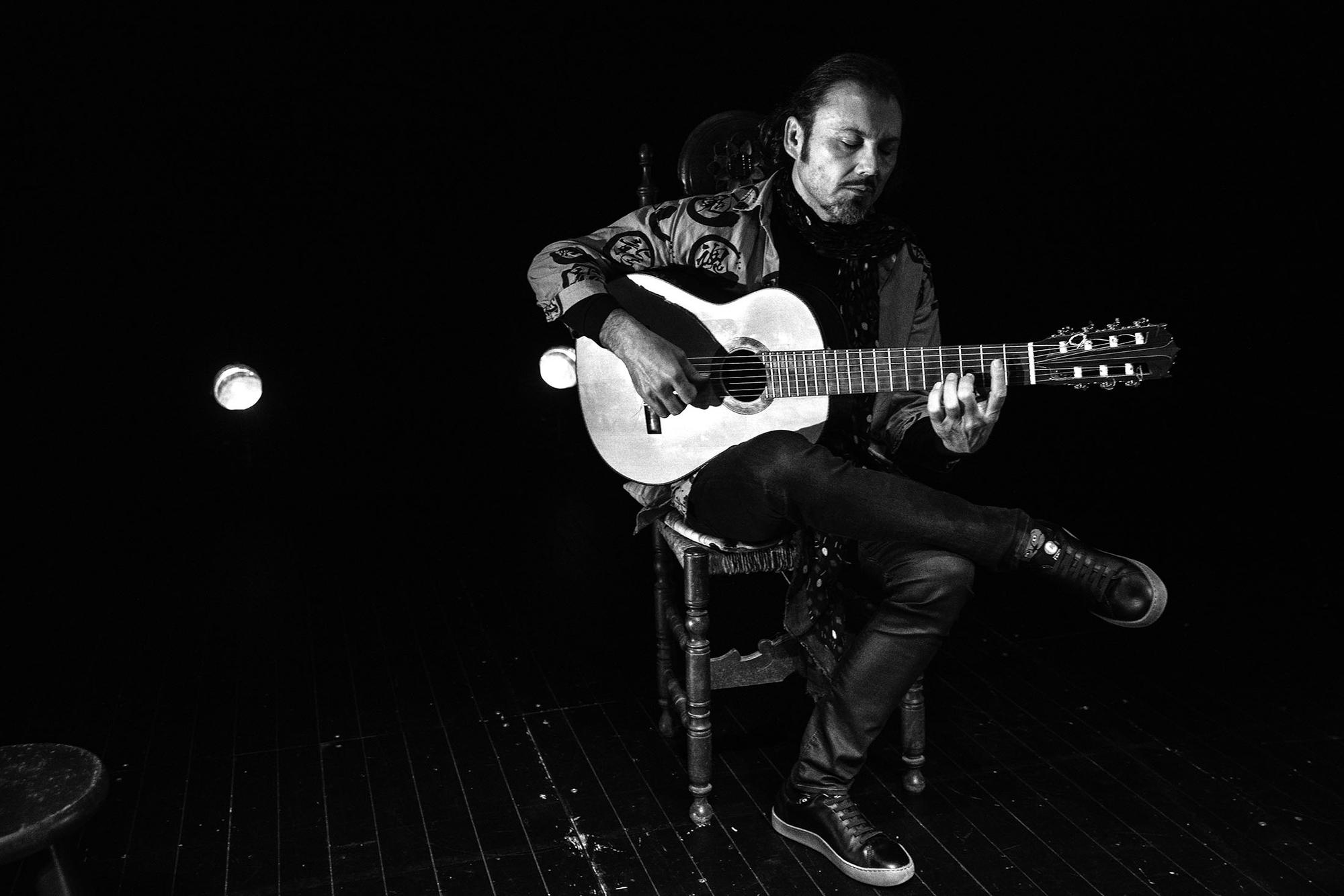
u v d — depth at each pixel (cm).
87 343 511
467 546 432
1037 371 223
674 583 385
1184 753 260
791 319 233
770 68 551
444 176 544
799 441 225
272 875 226
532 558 418
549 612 366
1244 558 378
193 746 281
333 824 244
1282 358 524
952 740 271
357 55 527
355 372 548
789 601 246
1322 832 227
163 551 433
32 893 215
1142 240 548
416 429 554
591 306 231
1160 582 210
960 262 566
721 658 252
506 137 546
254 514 476
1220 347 539
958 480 482
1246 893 209
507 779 262
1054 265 561
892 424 245
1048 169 554
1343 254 505
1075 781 250
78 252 508
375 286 545
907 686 224
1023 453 512
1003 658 314
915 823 237
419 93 536
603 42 544
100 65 502
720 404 236
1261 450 489
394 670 324
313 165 532
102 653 340
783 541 244
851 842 218
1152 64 532
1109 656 312
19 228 499
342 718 295
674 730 279
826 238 240
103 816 249
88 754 174
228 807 252
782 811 232
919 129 554
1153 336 218
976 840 229
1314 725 270
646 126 553
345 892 220
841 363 230
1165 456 494
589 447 549
